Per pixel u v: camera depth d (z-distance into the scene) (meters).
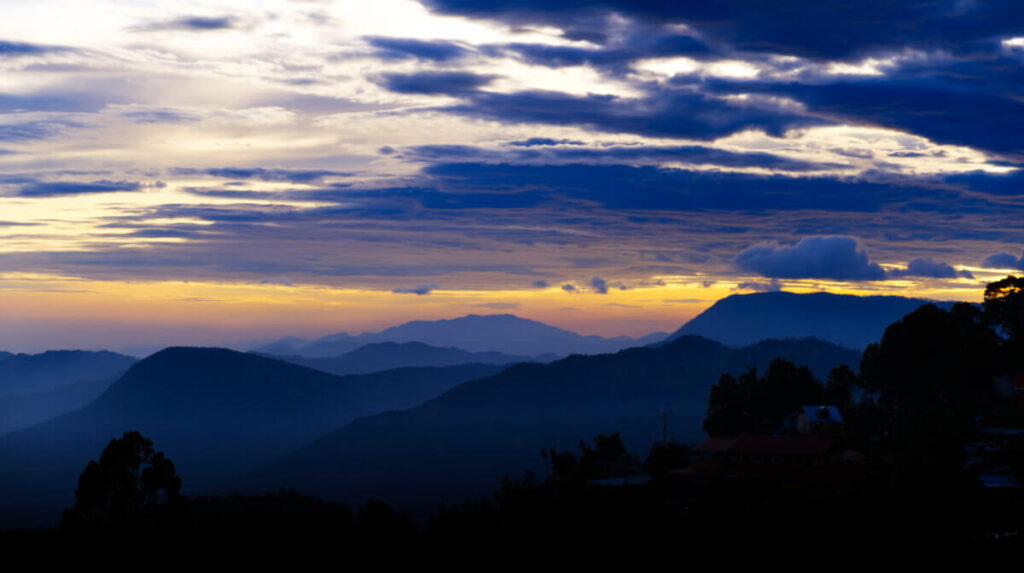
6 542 88.69
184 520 91.69
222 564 86.25
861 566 64.25
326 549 89.94
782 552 67.50
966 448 82.75
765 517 71.62
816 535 68.50
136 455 91.06
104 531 88.06
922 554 63.97
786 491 75.94
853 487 73.38
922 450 71.88
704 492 79.69
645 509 79.00
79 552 85.12
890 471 74.94
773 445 83.12
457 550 85.06
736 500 74.56
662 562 71.00
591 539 76.88
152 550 86.38
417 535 91.50
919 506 66.94
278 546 90.81
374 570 84.56
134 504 90.50
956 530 65.88
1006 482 72.38
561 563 75.44
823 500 73.38
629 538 75.31
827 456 80.62
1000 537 65.19
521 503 88.94
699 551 70.44
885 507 68.00
